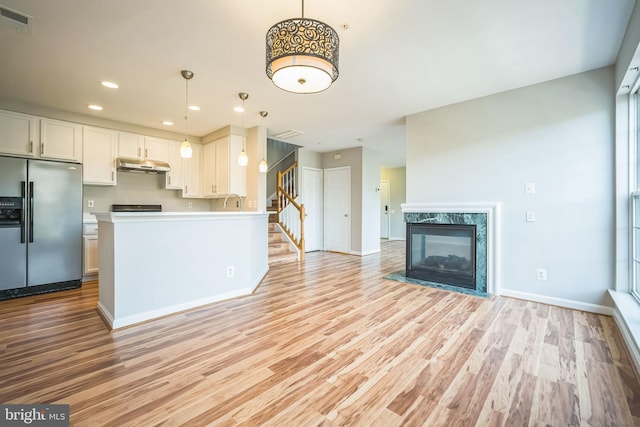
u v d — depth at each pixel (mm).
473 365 1920
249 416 1445
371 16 2084
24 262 3484
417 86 3291
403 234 9812
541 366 1903
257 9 2006
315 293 3572
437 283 3934
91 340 2273
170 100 3648
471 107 3688
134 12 2016
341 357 2023
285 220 6617
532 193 3258
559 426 1376
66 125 3979
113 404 1526
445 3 1949
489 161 3551
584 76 2953
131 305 2564
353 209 6812
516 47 2500
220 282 3246
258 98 3604
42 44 2393
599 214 2887
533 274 3250
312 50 1708
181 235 2912
